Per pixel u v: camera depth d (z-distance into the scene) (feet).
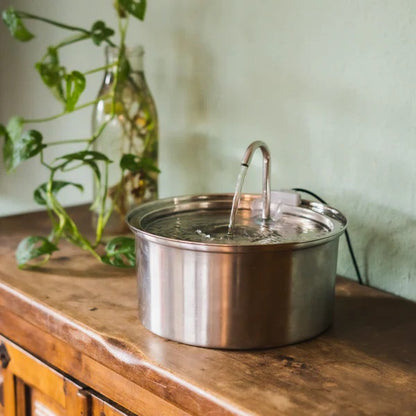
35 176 6.43
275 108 4.22
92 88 5.60
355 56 3.69
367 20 3.59
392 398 2.40
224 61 4.49
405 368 2.65
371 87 3.64
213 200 3.64
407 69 3.45
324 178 4.00
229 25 4.40
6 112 6.57
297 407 2.32
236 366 2.65
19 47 6.23
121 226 4.47
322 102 3.92
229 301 2.76
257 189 4.44
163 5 4.85
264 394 2.41
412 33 3.39
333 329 3.07
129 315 3.17
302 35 3.95
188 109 4.84
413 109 3.46
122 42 4.33
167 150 5.10
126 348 2.81
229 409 2.34
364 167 3.76
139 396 2.80
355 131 3.77
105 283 3.64
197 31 4.64
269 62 4.19
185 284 2.79
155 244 2.84
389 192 3.65
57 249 3.91
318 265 2.88
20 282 3.63
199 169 4.86
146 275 2.94
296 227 3.24
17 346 3.57
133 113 4.39
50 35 5.89
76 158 3.97
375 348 2.85
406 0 3.39
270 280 2.75
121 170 4.32
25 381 3.55
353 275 3.95
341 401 2.37
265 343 2.82
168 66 4.93
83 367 3.11
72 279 3.70
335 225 3.03
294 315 2.84
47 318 3.26
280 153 4.25
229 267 2.72
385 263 3.74
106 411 2.97
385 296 3.55
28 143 4.00
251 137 4.42
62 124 6.00
